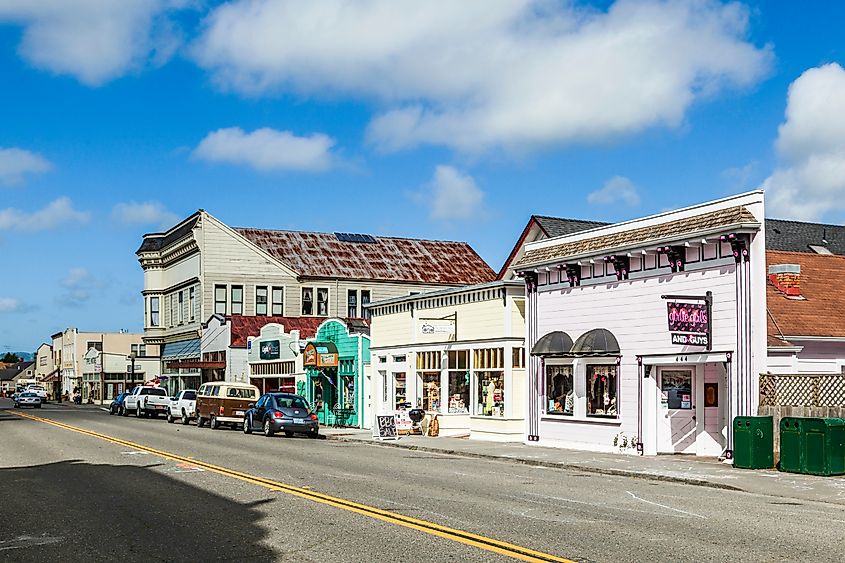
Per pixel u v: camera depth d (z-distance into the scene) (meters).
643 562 9.87
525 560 9.98
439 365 34.72
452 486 17.27
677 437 25.03
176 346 69.44
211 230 64.19
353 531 11.94
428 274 69.75
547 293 29.00
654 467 21.48
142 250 73.38
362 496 15.61
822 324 25.44
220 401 40.38
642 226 25.73
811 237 41.16
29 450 26.72
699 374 24.70
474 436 32.16
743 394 22.19
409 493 16.05
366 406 39.75
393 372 37.97
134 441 30.66
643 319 25.19
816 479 18.92
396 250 71.88
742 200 22.64
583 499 15.37
